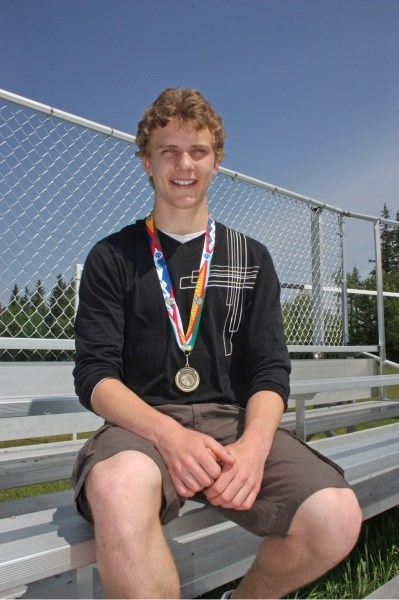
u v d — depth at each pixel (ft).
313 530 3.80
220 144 5.43
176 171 5.10
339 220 14.49
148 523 3.49
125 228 5.40
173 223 5.21
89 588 4.16
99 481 3.59
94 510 3.54
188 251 5.18
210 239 5.31
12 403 5.70
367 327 15.67
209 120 5.21
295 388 6.89
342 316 14.40
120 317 4.87
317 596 6.68
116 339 4.76
